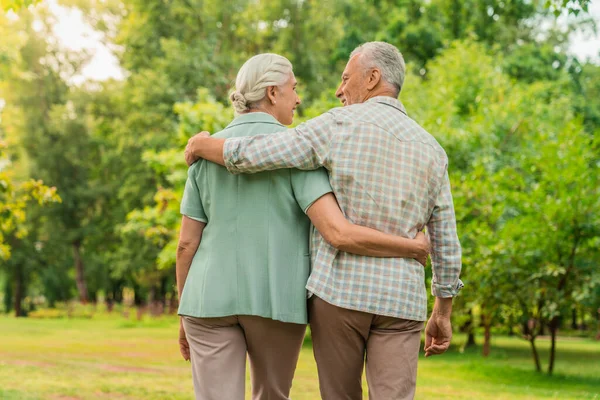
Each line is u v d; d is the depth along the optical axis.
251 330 2.31
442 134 13.41
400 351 2.22
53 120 37.09
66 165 38.28
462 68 17.88
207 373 2.33
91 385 7.48
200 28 27.67
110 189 38.03
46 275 44.72
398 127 2.26
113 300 46.66
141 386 7.54
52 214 38.16
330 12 28.00
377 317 2.20
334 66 28.75
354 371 2.31
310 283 2.23
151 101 25.61
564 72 25.28
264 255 2.28
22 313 45.16
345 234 2.15
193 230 2.41
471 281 10.49
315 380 8.66
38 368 9.12
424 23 25.97
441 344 2.47
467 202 11.45
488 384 9.15
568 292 10.10
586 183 9.99
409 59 26.69
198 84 25.47
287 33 26.66
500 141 14.23
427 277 10.96
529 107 15.50
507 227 10.34
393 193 2.21
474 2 27.58
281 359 2.38
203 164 2.37
